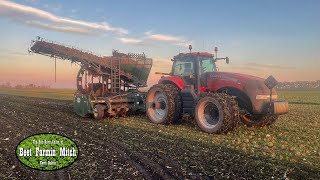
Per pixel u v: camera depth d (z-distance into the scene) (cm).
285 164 580
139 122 1125
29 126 967
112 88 1358
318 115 1508
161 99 1102
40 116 1244
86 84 1378
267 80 902
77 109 1272
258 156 634
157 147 706
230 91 972
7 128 919
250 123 1025
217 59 1110
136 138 809
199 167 555
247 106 938
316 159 617
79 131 904
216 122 917
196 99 1009
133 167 551
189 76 1055
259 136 873
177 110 1050
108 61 1342
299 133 932
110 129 952
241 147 714
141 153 650
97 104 1209
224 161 594
